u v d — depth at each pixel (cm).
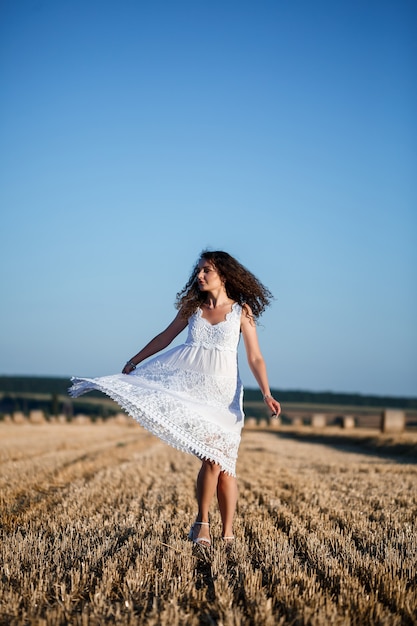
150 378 612
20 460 1675
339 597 457
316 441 3606
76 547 588
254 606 439
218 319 610
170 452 2181
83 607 449
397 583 483
